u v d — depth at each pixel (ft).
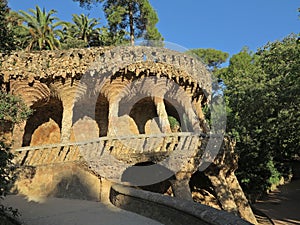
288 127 56.85
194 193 50.85
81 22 120.78
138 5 87.30
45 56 49.93
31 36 105.50
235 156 47.01
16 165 36.91
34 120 59.62
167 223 25.54
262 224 47.16
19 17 99.96
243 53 106.52
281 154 76.84
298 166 94.53
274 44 52.13
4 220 26.40
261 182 72.23
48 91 51.44
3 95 30.27
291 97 47.80
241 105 59.41
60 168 38.29
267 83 53.01
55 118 61.31
